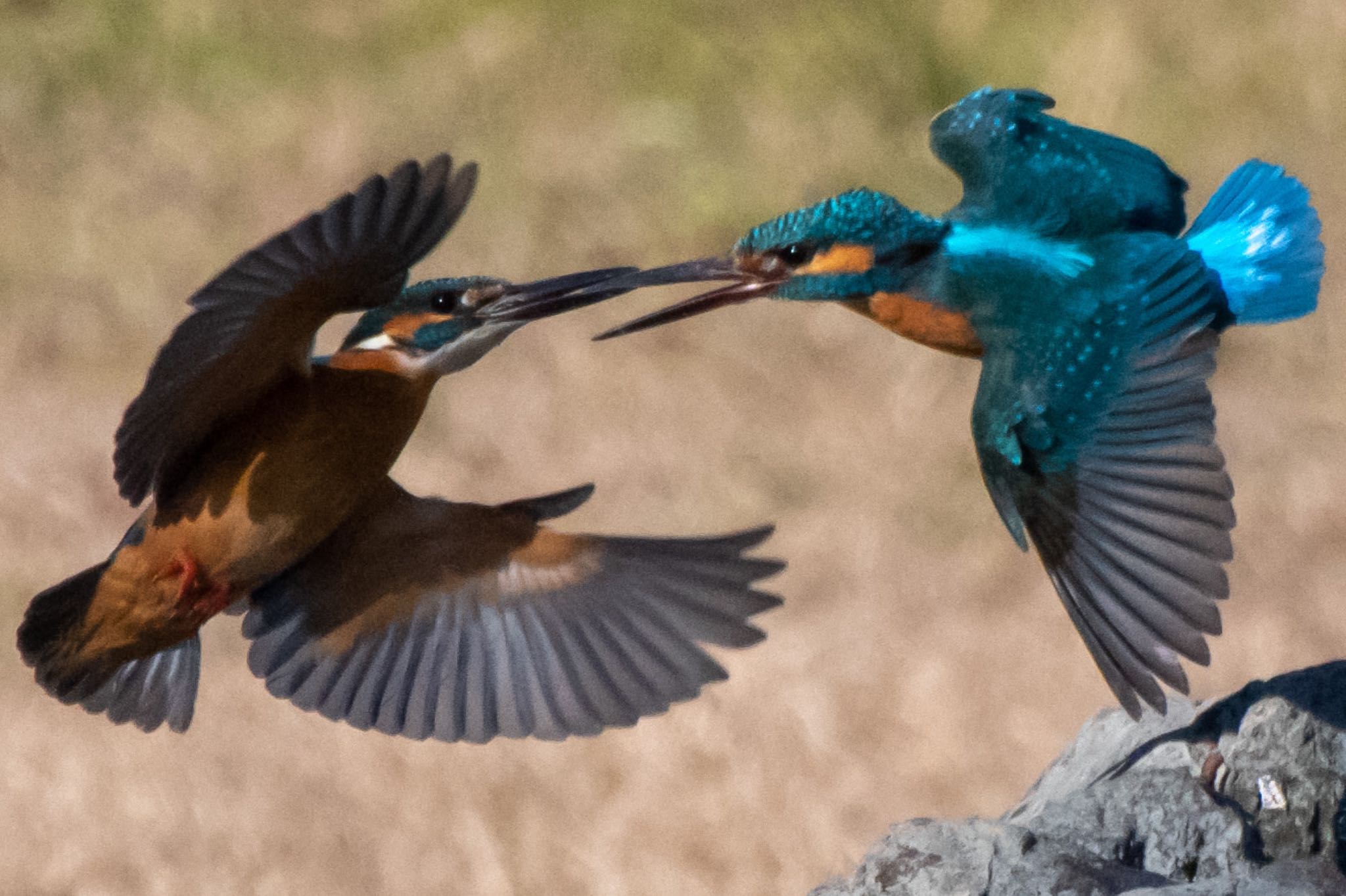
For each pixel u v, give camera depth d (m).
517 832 12.12
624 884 11.62
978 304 7.77
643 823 12.16
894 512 15.74
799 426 16.80
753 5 21.33
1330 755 7.51
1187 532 6.99
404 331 8.02
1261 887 6.73
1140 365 7.31
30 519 15.22
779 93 20.53
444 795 12.54
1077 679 13.71
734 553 8.21
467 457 16.36
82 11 21.94
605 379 17.47
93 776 12.77
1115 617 7.09
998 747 12.97
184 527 7.65
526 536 8.27
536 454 16.42
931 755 12.88
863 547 15.32
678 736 13.06
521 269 18.64
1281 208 7.76
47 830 12.25
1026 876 6.96
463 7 21.98
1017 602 14.75
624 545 8.28
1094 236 7.78
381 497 8.11
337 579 8.25
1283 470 16.28
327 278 6.84
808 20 21.11
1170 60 21.42
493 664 8.29
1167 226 7.90
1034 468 7.39
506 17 21.72
